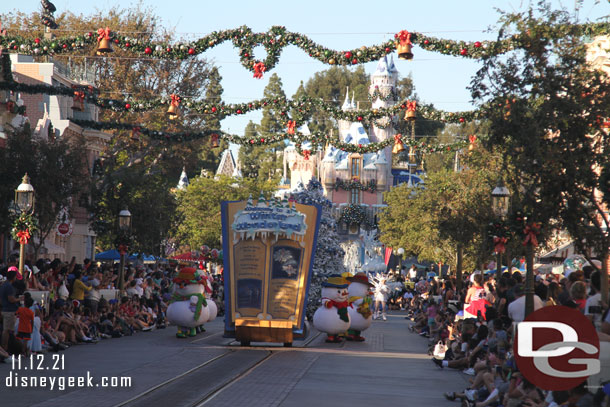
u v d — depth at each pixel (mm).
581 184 17125
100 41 24438
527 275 18391
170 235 55656
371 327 44500
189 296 33875
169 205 53375
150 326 38281
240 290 30281
